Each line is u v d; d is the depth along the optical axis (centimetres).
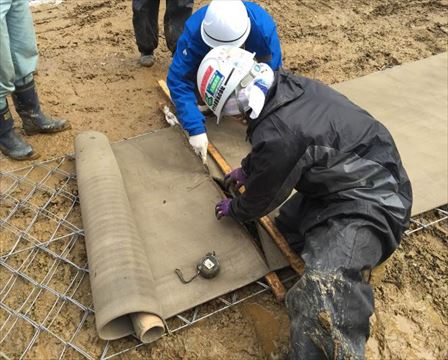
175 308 260
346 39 509
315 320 204
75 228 315
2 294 281
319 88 225
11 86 326
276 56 340
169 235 297
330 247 210
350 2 577
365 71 456
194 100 330
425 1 571
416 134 364
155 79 460
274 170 215
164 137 370
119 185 307
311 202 248
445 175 332
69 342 256
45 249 301
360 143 213
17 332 263
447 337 256
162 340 256
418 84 415
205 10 323
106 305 236
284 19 549
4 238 311
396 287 279
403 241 304
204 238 295
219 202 305
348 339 203
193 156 352
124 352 251
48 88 446
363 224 211
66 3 591
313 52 489
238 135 373
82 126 404
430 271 288
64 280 287
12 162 367
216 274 274
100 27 541
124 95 439
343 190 217
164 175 338
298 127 208
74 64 480
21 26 319
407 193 229
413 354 250
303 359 211
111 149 343
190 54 321
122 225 275
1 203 334
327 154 209
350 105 224
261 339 257
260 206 245
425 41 497
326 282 203
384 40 503
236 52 224
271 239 293
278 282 273
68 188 344
